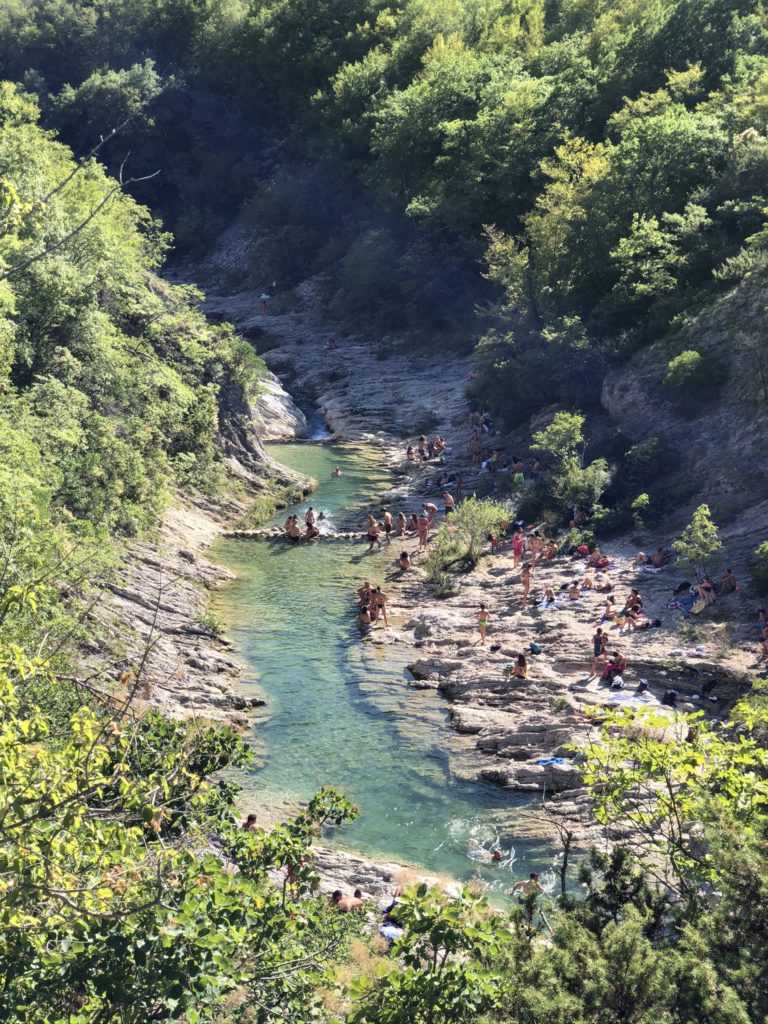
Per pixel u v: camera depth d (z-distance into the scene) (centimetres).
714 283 5397
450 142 8606
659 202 6103
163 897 1045
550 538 4344
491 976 1057
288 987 1170
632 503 4325
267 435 6469
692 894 1226
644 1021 996
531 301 6247
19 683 1223
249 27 12438
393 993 1068
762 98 6372
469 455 5731
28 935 973
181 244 12262
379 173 9606
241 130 12675
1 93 7706
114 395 4228
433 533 4606
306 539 4606
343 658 3419
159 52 13450
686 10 7800
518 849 2403
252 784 2659
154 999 997
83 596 2917
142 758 1249
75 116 12456
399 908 1132
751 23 7788
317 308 9812
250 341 9206
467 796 2631
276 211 10988
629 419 5091
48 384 3616
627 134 6388
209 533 4562
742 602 3378
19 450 2719
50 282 3781
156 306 4978
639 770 1453
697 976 1012
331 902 2048
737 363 4688
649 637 3259
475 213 8244
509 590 3859
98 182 5812
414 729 2948
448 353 8069
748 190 5825
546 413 5759
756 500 4047
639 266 5703
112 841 1057
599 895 1274
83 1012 1005
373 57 10862
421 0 11475
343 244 10350
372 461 5956
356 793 2638
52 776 994
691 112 7144
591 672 3133
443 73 9331
